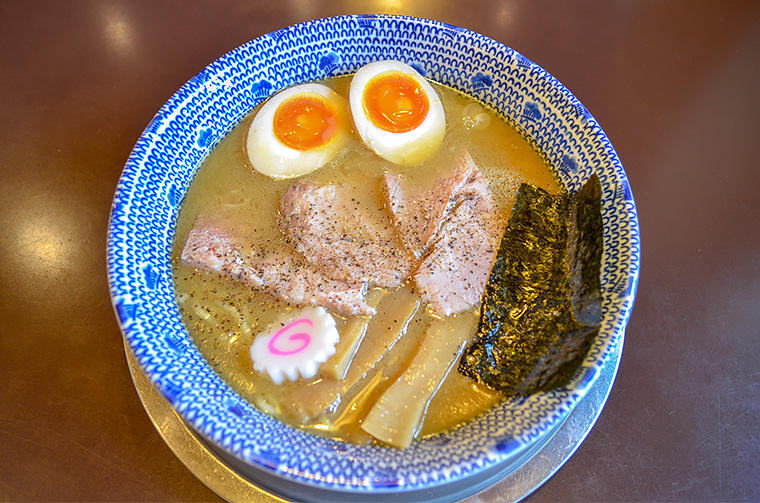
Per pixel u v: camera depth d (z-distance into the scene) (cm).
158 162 24
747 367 24
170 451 22
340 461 18
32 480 22
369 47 28
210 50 32
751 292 26
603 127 30
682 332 25
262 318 23
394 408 21
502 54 27
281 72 28
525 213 25
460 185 26
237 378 22
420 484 18
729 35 34
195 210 25
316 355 22
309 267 24
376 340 23
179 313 23
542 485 22
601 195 23
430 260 24
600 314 20
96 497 21
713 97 31
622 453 22
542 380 20
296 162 27
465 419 21
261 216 26
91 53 32
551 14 34
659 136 30
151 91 31
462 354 22
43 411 23
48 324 25
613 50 33
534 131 27
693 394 24
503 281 23
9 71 31
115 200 22
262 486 21
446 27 27
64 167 28
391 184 26
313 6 34
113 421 23
